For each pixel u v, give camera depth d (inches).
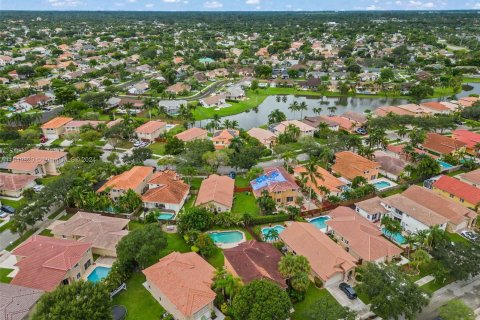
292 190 3772.1
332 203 3725.4
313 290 2591.0
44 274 2519.7
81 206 3639.3
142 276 2738.7
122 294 2554.1
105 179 4252.0
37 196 3476.9
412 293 2225.6
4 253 3009.4
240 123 6835.6
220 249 3061.0
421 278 2691.9
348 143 4995.1
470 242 3021.7
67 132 5856.3
